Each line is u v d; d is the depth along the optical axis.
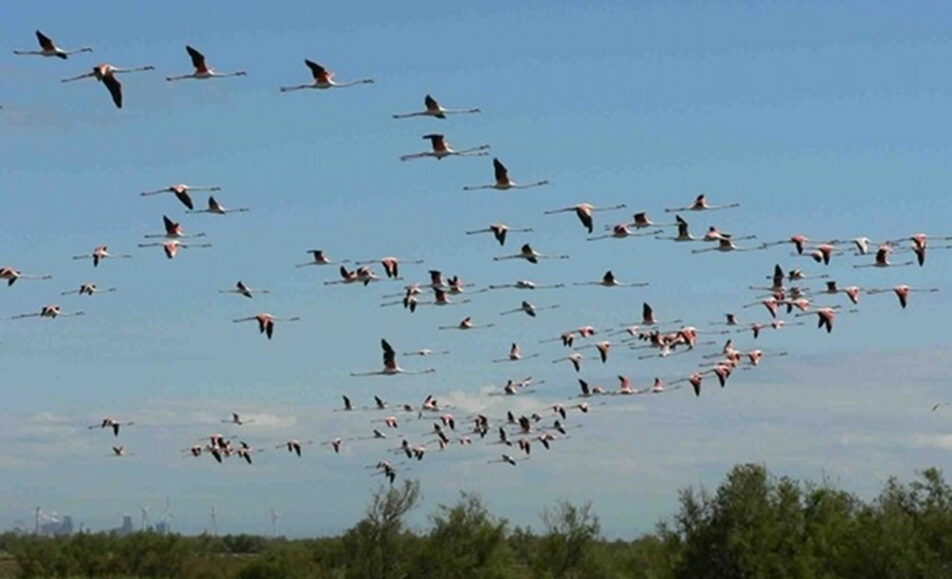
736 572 104.75
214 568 163.62
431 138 64.38
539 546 126.62
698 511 107.56
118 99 50.47
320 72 58.19
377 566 120.06
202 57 54.94
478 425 99.88
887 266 79.06
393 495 122.31
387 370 84.25
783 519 106.94
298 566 135.75
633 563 125.25
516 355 96.31
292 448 100.56
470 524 124.25
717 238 78.75
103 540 169.38
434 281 83.62
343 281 78.94
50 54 49.75
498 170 66.19
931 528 100.38
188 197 62.06
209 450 98.94
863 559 98.00
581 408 98.00
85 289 83.44
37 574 165.62
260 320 75.38
